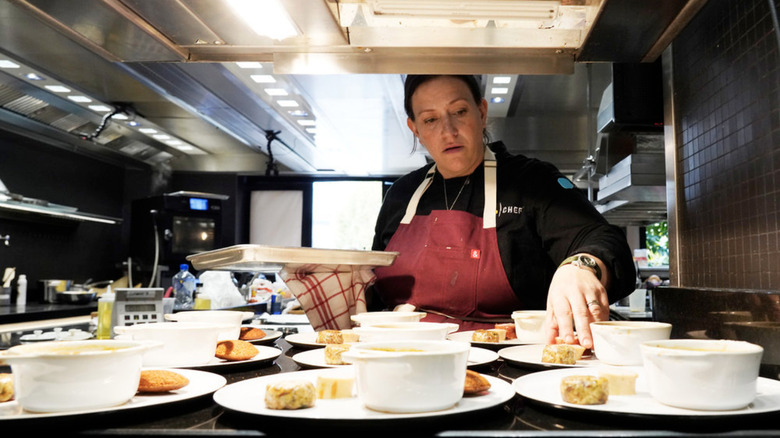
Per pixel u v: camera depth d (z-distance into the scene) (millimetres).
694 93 1605
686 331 1198
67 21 1374
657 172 2605
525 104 3662
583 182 4250
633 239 5848
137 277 5172
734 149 1387
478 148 1749
